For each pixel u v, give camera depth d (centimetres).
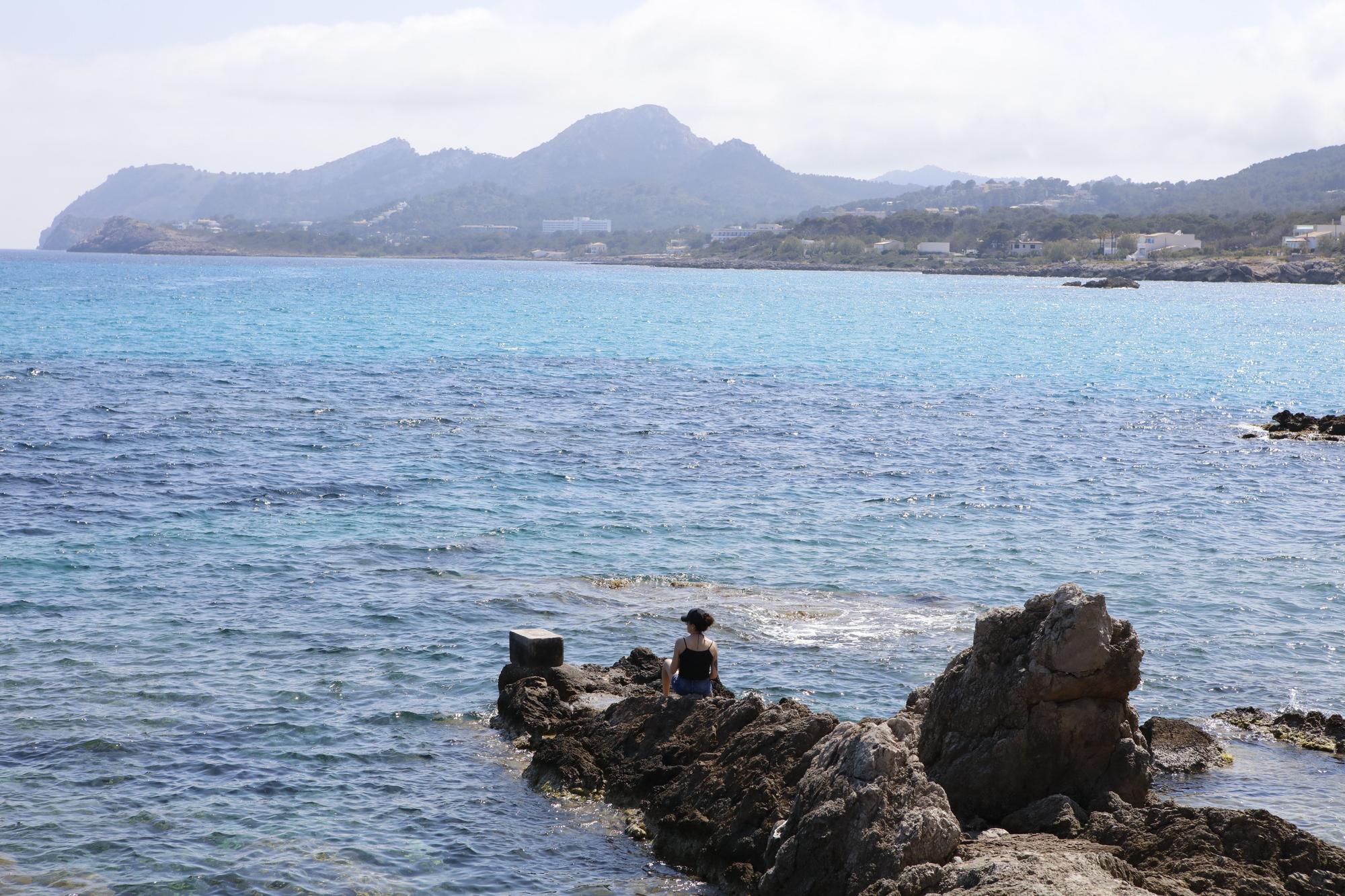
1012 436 4184
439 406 4572
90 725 1467
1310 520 2933
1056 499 3106
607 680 1634
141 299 11975
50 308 10194
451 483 3123
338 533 2547
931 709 1249
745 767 1225
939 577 2316
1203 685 1766
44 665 1672
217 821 1236
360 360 6319
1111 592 2247
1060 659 1171
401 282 19438
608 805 1316
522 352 7106
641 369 6234
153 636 1825
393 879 1136
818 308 13350
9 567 2170
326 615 1969
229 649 1780
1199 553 2559
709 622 1432
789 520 2778
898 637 1922
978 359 7306
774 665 1773
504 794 1344
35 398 4400
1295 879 993
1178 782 1380
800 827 1046
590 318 10638
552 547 2481
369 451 3544
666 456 3600
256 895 1091
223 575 2181
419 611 2008
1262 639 1986
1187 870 1008
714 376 5981
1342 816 1288
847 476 3359
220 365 5850
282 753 1420
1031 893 859
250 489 2958
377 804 1299
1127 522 2853
